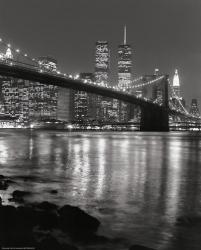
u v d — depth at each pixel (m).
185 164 40.38
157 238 13.14
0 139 93.44
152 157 49.25
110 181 26.48
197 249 12.21
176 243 12.70
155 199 19.84
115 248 12.07
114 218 15.59
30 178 27.02
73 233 13.11
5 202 17.38
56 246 11.27
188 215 16.27
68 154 50.59
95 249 11.91
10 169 32.81
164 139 110.25
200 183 26.14
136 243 12.61
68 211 14.48
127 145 76.38
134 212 16.70
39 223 13.65
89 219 14.18
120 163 40.25
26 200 18.39
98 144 77.38
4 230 12.27
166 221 15.25
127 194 21.23
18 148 60.34
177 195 21.17
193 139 114.31
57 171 31.81
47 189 22.20
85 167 35.44
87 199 19.42
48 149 59.31
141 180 27.42
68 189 22.44
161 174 31.28
